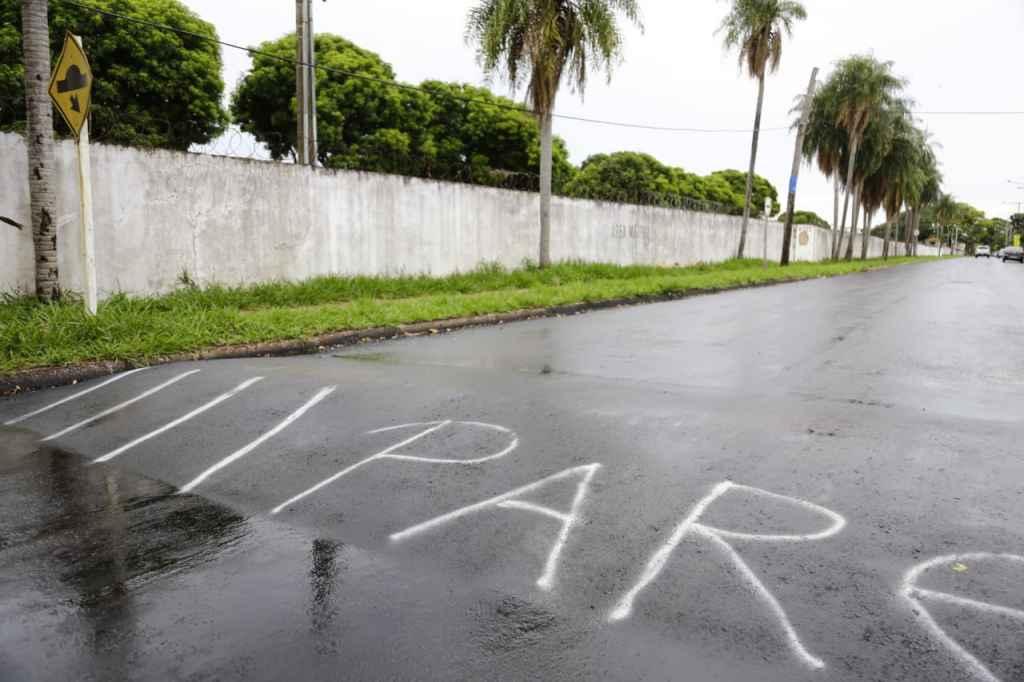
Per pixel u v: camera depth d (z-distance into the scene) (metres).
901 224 105.00
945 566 2.82
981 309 13.30
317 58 26.48
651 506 3.45
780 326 10.50
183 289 11.51
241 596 2.70
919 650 2.28
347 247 14.38
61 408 5.61
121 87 20.56
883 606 2.54
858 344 8.62
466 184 17.05
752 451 4.20
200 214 11.88
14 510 3.66
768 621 2.45
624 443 4.42
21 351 6.67
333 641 2.37
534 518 3.36
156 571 2.94
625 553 2.98
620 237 23.38
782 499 3.49
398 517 3.44
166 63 21.19
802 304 14.37
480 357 7.64
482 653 2.29
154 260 11.32
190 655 2.31
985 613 2.49
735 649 2.29
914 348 8.28
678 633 2.39
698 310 13.16
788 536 3.10
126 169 10.91
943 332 9.78
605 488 3.70
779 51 27.36
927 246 104.31
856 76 37.19
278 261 13.12
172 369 6.63
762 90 27.86
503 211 18.25
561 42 16.78
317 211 13.73
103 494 3.89
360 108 26.94
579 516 3.37
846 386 6.06
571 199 20.81
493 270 17.55
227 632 2.44
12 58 18.72
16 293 9.67
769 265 30.58
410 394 5.71
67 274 10.35
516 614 2.53
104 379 6.42
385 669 2.21
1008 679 2.14
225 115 23.30
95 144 10.54
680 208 26.94
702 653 2.28
